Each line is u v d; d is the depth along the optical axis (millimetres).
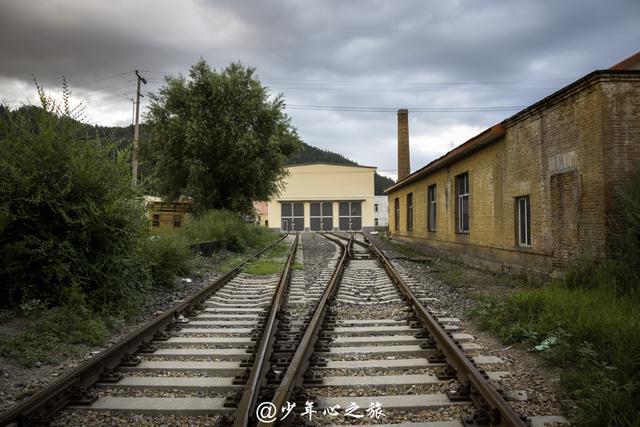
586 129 9578
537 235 11562
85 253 7941
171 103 28625
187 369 5184
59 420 3957
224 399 4320
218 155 27953
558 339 5746
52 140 7820
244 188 28828
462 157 17297
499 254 13969
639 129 9125
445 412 4094
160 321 6863
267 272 14078
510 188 13125
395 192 31672
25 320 6930
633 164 9062
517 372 5188
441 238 20109
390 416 4047
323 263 17000
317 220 63125
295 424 3746
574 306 6914
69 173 7793
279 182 32688
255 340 6320
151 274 10508
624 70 9094
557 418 3986
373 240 33812
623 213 8797
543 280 11109
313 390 4602
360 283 11758
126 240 8555
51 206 7477
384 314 8141
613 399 4020
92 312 7457
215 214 24703
